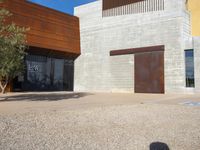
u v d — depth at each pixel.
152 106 13.67
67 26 32.50
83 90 33.06
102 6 31.94
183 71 25.08
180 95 22.83
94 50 32.34
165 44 26.36
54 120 9.01
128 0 29.53
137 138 6.80
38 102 15.91
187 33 26.02
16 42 14.72
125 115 10.38
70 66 33.91
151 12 27.56
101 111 11.40
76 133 7.23
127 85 29.05
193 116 10.32
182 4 25.62
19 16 27.20
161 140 6.67
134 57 28.64
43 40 29.25
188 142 6.54
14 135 6.82
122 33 29.83
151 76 27.17
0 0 18.08
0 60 14.38
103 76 31.22
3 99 18.20
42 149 5.73
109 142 6.39
